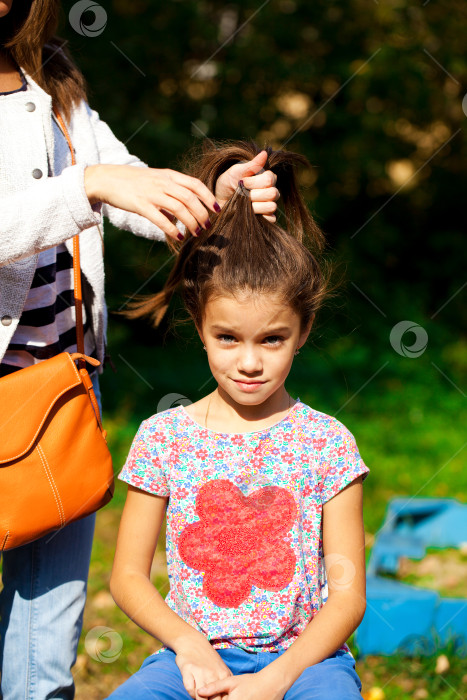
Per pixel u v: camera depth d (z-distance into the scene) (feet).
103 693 11.00
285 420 7.39
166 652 6.85
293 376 31.32
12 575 8.11
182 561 7.06
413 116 38.63
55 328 7.93
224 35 37.45
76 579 8.18
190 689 6.25
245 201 7.25
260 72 36.81
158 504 7.38
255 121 37.11
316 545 7.14
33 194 6.83
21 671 7.95
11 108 7.75
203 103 36.65
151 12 35.32
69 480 7.34
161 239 9.32
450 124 39.19
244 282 6.89
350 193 39.93
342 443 7.30
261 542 7.01
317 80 37.40
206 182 7.84
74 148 8.36
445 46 38.29
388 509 16.61
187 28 35.50
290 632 6.89
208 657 6.45
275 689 6.23
